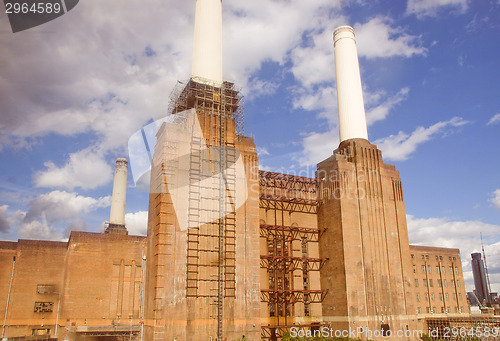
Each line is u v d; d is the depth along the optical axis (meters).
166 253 52.22
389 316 66.00
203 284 52.97
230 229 56.94
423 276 94.56
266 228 66.81
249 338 53.50
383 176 74.12
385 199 72.88
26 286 65.38
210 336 51.25
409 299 69.12
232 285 54.38
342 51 80.56
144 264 57.03
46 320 65.06
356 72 79.56
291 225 70.69
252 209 59.69
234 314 53.50
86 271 65.00
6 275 64.94
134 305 66.12
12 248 66.31
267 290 62.28
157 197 55.84
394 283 68.50
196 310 51.50
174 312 50.47
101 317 63.97
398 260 70.50
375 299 65.81
